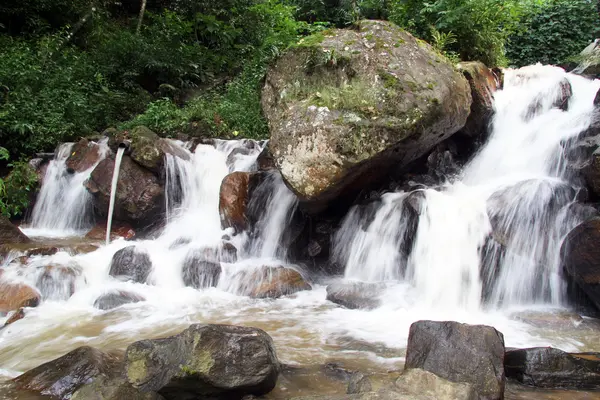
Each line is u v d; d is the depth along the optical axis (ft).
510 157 24.85
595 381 11.78
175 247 23.95
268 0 53.52
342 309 18.47
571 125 23.80
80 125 37.58
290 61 22.81
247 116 37.29
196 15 52.54
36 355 14.35
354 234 22.75
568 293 18.30
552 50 42.57
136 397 10.19
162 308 18.61
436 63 22.38
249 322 17.03
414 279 19.99
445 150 26.25
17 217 32.89
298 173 20.02
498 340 11.66
